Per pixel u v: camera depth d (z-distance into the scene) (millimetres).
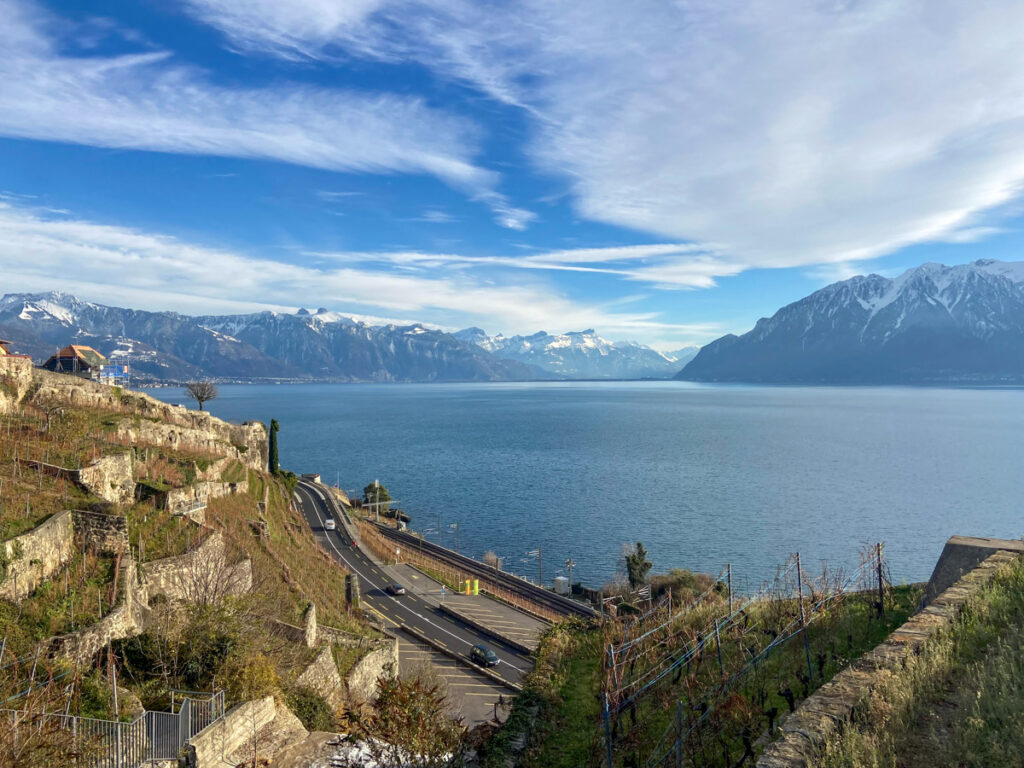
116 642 30344
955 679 10609
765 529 124000
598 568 106500
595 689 19281
